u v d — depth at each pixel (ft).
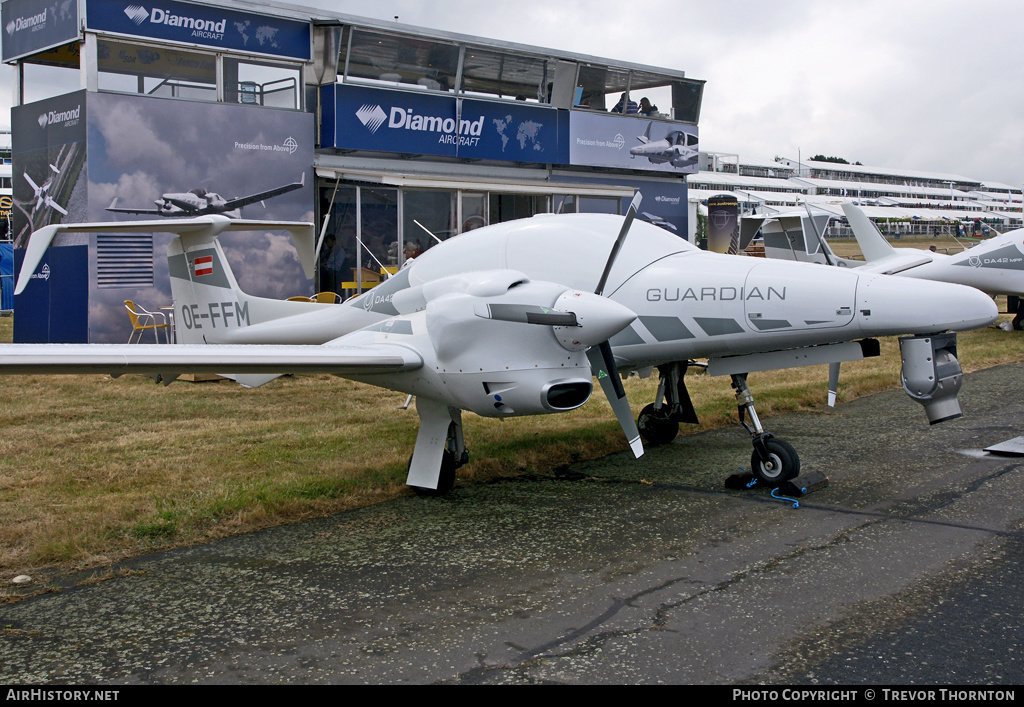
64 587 13.53
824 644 11.01
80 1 36.01
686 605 12.45
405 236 46.26
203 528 16.53
